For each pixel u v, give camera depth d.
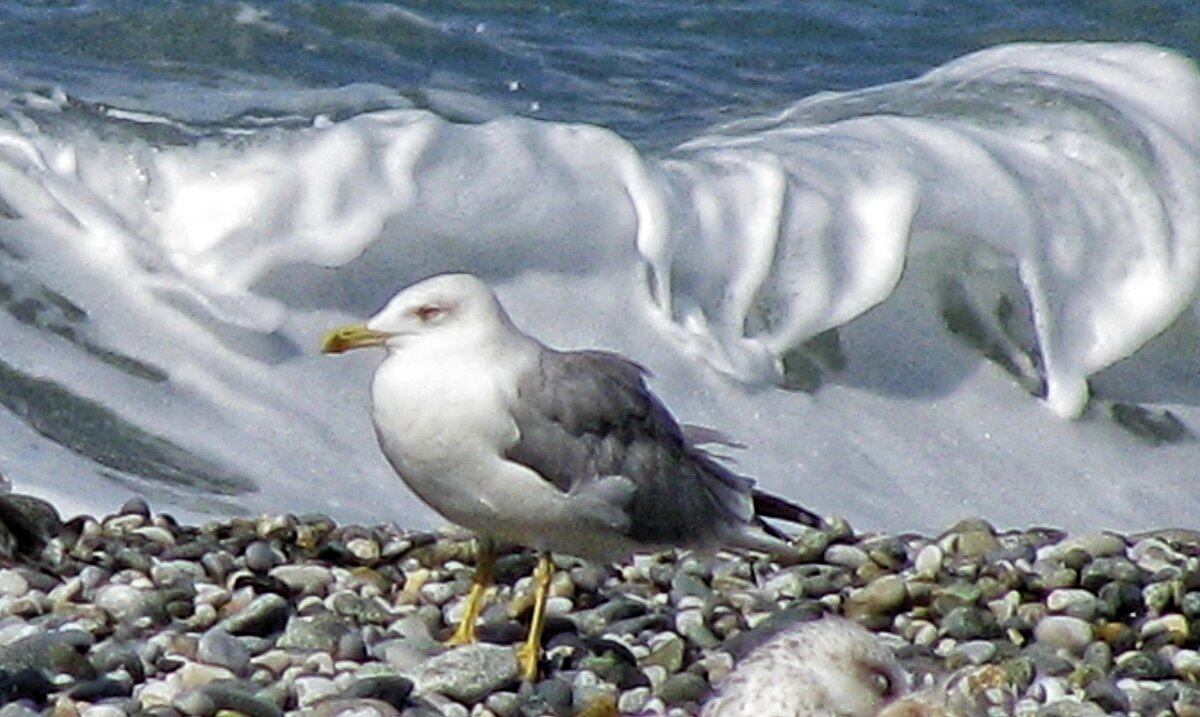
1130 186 16.95
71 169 15.60
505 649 10.01
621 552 10.34
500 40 19.86
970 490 14.73
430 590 11.11
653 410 10.38
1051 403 15.77
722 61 20.23
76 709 9.34
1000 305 16.17
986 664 10.30
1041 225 16.50
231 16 19.17
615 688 10.09
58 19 18.86
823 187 16.25
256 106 17.77
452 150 15.68
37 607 10.51
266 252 15.13
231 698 9.38
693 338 15.35
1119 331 16.27
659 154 16.67
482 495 9.97
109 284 14.93
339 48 19.22
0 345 14.32
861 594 11.22
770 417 15.05
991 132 17.28
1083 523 14.55
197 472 13.49
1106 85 17.95
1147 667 10.62
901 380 15.67
